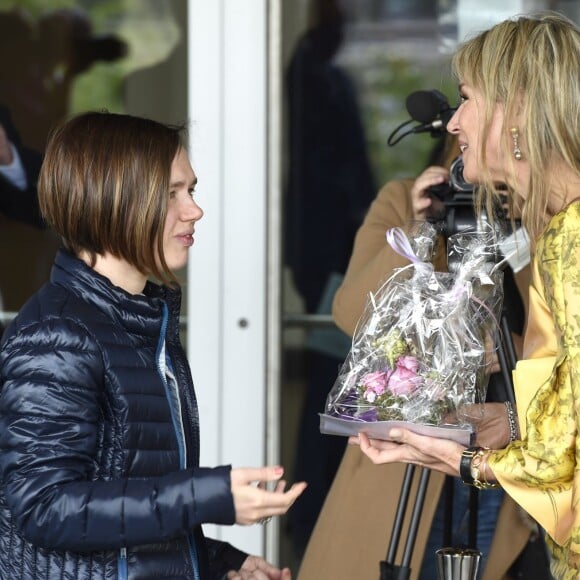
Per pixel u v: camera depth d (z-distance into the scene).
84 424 3.67
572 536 3.78
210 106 7.23
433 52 7.20
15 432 3.60
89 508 3.52
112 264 4.00
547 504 3.89
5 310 7.44
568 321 3.72
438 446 4.21
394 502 5.82
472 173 4.26
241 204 7.26
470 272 4.55
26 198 7.40
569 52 3.92
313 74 7.30
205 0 7.20
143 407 3.81
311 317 7.39
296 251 7.39
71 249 3.99
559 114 3.86
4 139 7.38
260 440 7.30
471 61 4.13
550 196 3.95
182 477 3.59
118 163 3.87
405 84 7.24
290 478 7.43
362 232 6.21
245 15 7.20
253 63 7.20
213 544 4.48
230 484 3.56
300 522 7.39
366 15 7.24
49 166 3.93
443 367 4.43
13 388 3.65
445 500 5.49
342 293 6.01
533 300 3.99
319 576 5.98
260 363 7.29
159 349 3.99
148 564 3.79
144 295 4.13
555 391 3.83
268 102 7.27
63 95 7.38
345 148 7.32
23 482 3.55
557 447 3.82
